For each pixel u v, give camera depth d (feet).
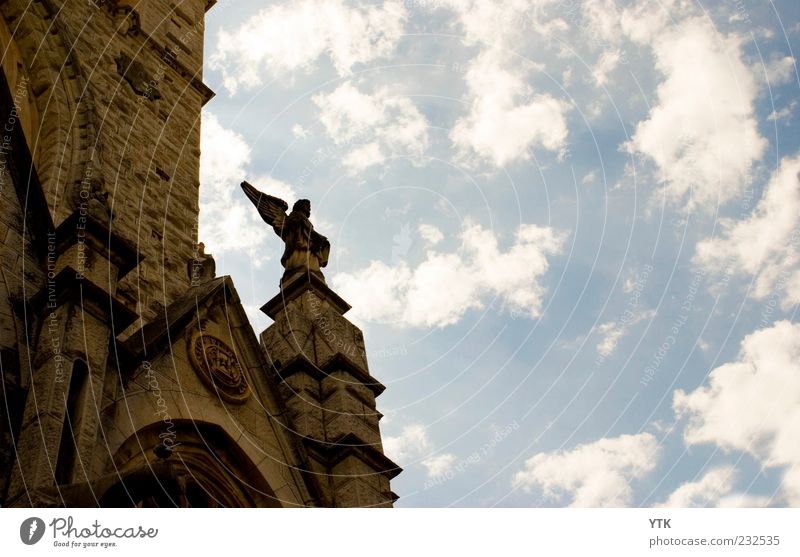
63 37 93.04
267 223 101.50
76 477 53.62
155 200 94.58
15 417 55.88
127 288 81.97
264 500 72.02
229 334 77.56
